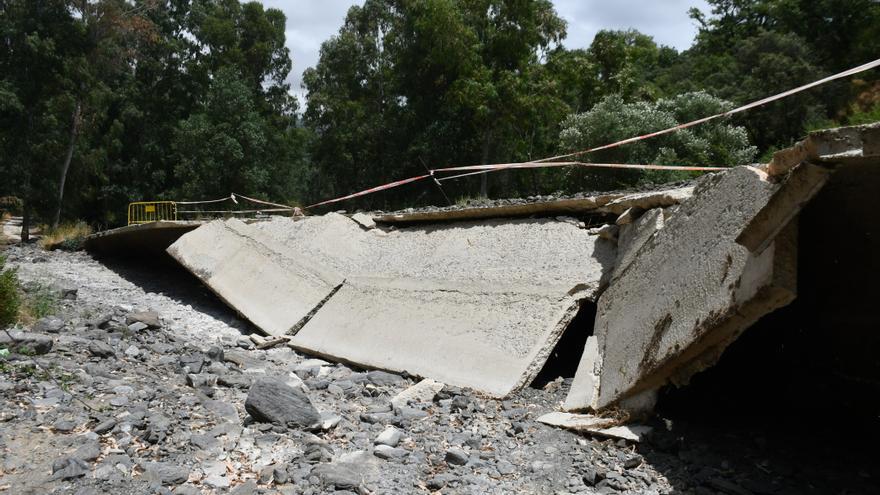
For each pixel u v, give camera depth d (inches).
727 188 169.0
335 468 161.6
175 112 1280.8
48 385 201.8
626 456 170.6
